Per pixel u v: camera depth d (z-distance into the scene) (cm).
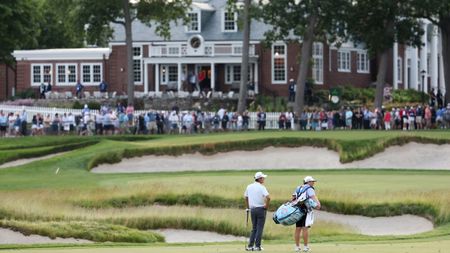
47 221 10656
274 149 16538
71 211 11069
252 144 16612
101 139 19075
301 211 8262
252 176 14200
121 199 11588
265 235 10106
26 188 12812
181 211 10981
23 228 10125
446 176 13875
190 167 16450
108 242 10000
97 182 13538
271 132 18500
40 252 8381
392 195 10981
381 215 10738
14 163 17462
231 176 14288
